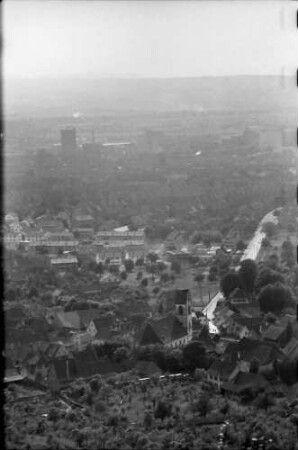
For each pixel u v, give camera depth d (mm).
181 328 179875
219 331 179625
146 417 132625
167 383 147500
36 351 161375
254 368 149125
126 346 165500
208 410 134000
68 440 123062
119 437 125000
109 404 137625
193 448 123500
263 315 184875
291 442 124250
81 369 152000
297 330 171250
